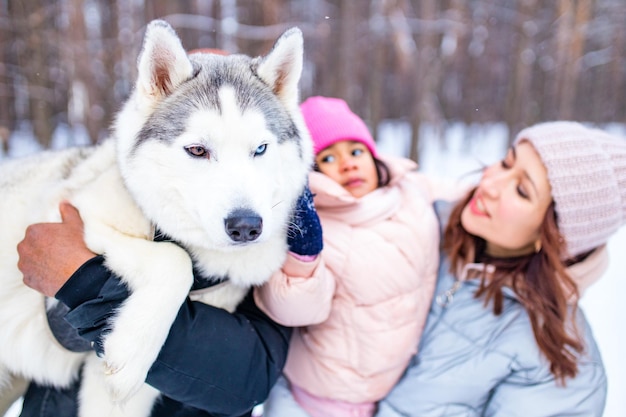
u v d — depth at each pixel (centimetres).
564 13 1321
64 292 144
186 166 160
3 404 195
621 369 289
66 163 200
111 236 156
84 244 154
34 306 177
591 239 190
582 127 194
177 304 146
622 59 1683
